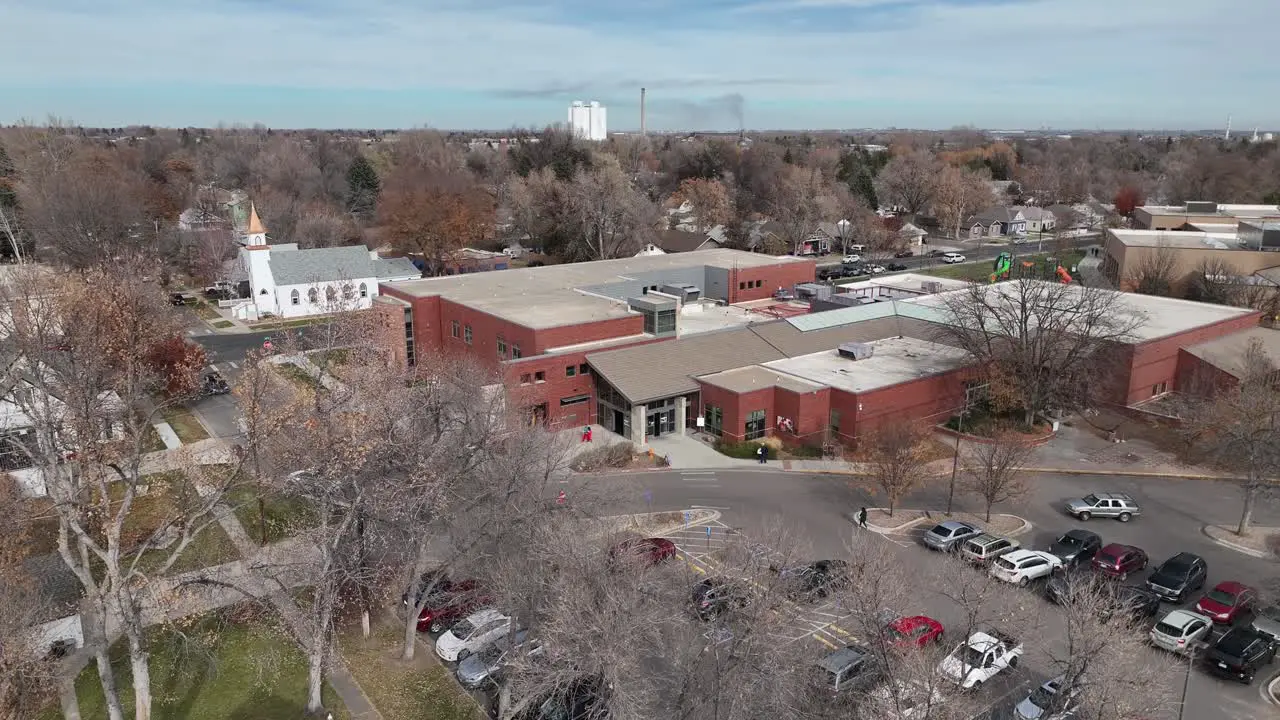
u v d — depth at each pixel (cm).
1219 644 3144
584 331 6131
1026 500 4731
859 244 14525
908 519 4497
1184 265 9600
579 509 3453
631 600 2564
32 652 2664
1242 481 4441
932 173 19725
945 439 5809
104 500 2672
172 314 6494
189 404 6250
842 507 4662
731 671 2477
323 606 2925
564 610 2472
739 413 5503
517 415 4356
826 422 5631
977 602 2727
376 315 6650
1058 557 3928
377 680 3122
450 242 11900
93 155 14575
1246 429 4366
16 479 3591
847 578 3019
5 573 2856
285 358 6494
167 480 4641
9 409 3738
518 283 7962
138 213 11544
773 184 17675
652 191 19288
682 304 7912
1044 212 17675
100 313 3136
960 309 6406
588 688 2702
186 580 2884
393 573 3531
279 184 17075
